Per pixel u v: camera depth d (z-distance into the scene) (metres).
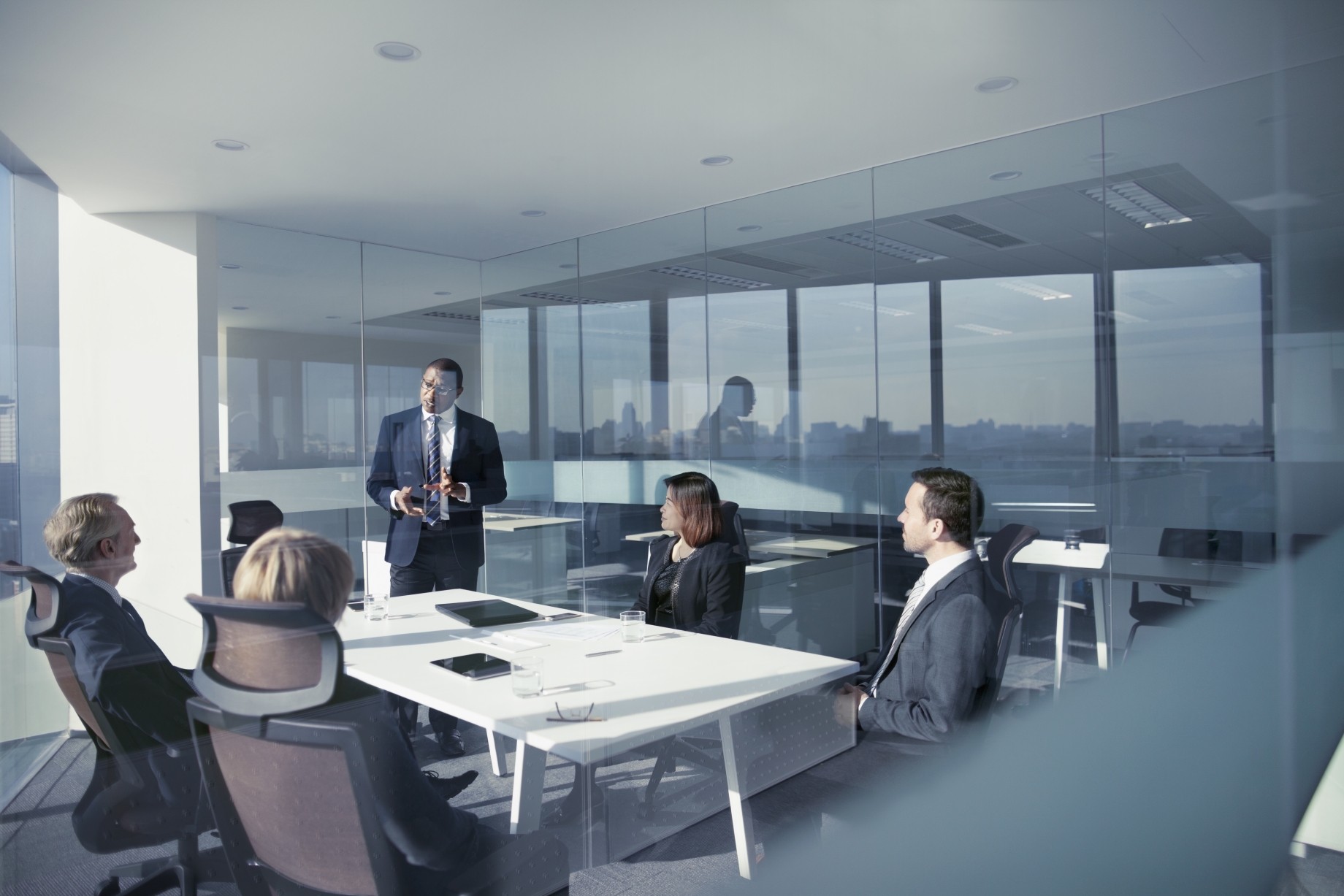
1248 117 2.20
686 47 1.96
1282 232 2.17
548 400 2.59
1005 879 1.69
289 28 1.49
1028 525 2.47
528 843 1.15
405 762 1.06
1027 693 2.06
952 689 1.75
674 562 2.09
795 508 2.92
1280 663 2.13
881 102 2.32
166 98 1.22
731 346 3.07
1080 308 2.48
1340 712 2.05
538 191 2.68
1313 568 2.14
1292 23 1.96
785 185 2.98
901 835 1.56
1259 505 2.19
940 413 2.70
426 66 1.88
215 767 0.94
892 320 2.81
